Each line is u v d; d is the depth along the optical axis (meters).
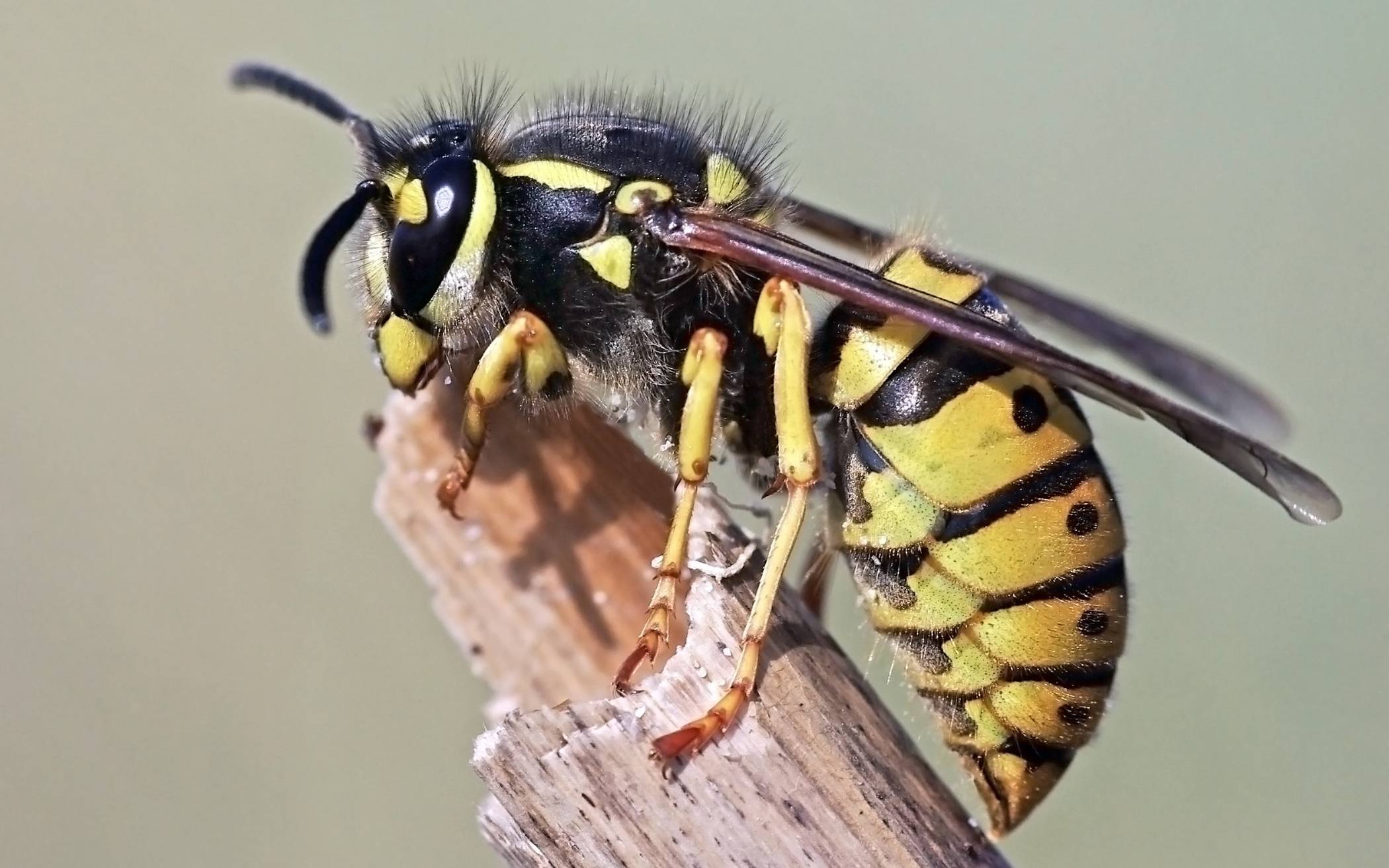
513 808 0.08
